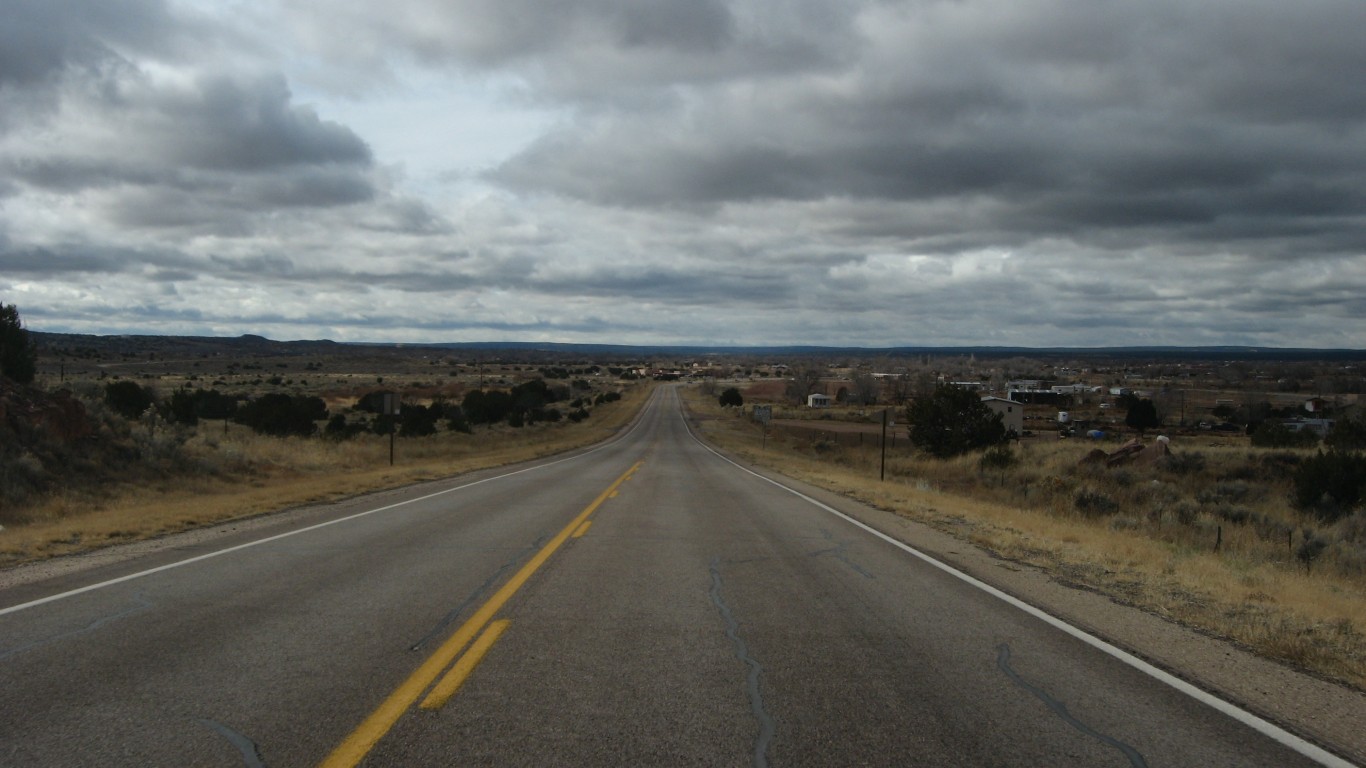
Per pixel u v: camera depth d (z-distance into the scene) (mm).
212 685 5406
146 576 9188
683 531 13508
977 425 46906
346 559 10422
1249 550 17016
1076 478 32406
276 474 24484
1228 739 4762
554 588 8672
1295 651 6512
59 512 15672
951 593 8719
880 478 32812
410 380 148000
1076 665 6137
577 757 4328
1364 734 4902
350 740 4512
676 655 6215
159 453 21891
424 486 22672
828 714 5023
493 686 5441
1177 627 7406
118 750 4367
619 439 66562
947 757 4422
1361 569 15758
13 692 5246
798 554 11242
